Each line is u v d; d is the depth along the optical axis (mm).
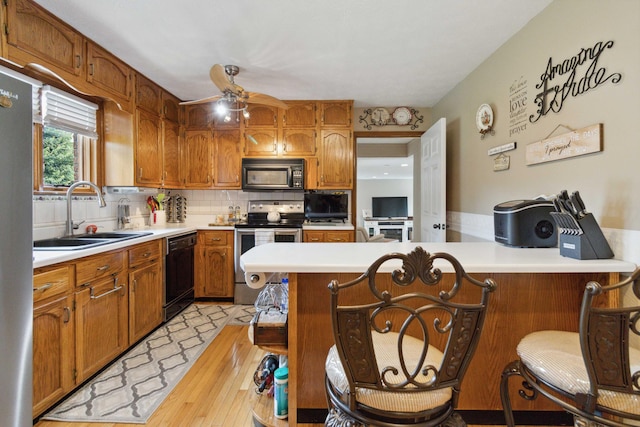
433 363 1091
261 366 1807
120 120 2869
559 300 1544
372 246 1839
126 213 3148
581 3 1678
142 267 2523
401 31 2234
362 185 11078
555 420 1592
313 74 2973
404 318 1552
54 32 2045
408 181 10992
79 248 1887
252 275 1376
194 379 2004
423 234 3826
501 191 2439
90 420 1629
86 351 1912
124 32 2252
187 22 2129
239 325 2887
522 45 2180
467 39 2344
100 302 2031
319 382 1585
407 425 977
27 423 1189
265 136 3805
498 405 1589
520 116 2205
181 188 3799
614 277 1408
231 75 2910
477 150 2818
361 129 4027
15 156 1119
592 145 1594
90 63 2348
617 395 955
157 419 1641
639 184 1379
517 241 1747
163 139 3385
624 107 1443
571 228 1469
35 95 2215
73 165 2631
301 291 1567
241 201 4121
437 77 3043
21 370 1159
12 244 1115
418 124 4016
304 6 1958
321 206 3967
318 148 3799
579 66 1694
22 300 1154
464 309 950
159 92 3301
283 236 3521
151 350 2377
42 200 2258
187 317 3080
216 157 3814
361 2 1920
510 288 1547
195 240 3521
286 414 1539
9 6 1766
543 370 1099
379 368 1065
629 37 1418
